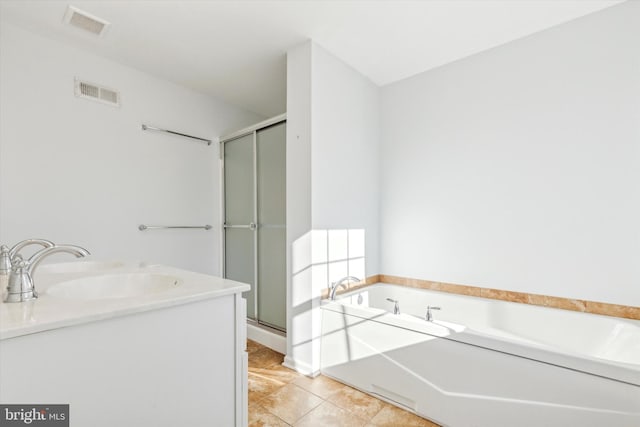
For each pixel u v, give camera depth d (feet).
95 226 7.73
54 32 6.86
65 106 7.28
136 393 2.81
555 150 6.55
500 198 7.26
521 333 6.59
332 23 6.57
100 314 2.54
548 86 6.66
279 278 8.70
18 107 6.61
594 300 6.06
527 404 4.42
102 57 7.93
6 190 6.45
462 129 7.90
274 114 12.03
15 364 2.19
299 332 7.20
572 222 6.33
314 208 7.10
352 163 8.35
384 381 5.94
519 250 6.98
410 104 8.91
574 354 4.12
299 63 7.35
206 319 3.36
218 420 3.46
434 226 8.34
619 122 5.86
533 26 6.62
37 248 6.80
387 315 6.00
